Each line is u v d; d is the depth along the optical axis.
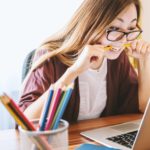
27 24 1.12
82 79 1.18
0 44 1.11
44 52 1.13
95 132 0.88
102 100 1.26
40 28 1.13
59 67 1.14
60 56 1.14
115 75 1.27
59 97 0.51
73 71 1.12
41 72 1.12
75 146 0.77
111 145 0.76
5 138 0.85
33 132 0.46
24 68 1.12
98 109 1.26
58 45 1.14
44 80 1.12
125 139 0.81
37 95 1.10
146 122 0.61
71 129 0.95
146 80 1.33
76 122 1.07
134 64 1.31
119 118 1.14
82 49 1.16
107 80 1.26
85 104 1.21
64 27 1.14
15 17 1.11
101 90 1.25
